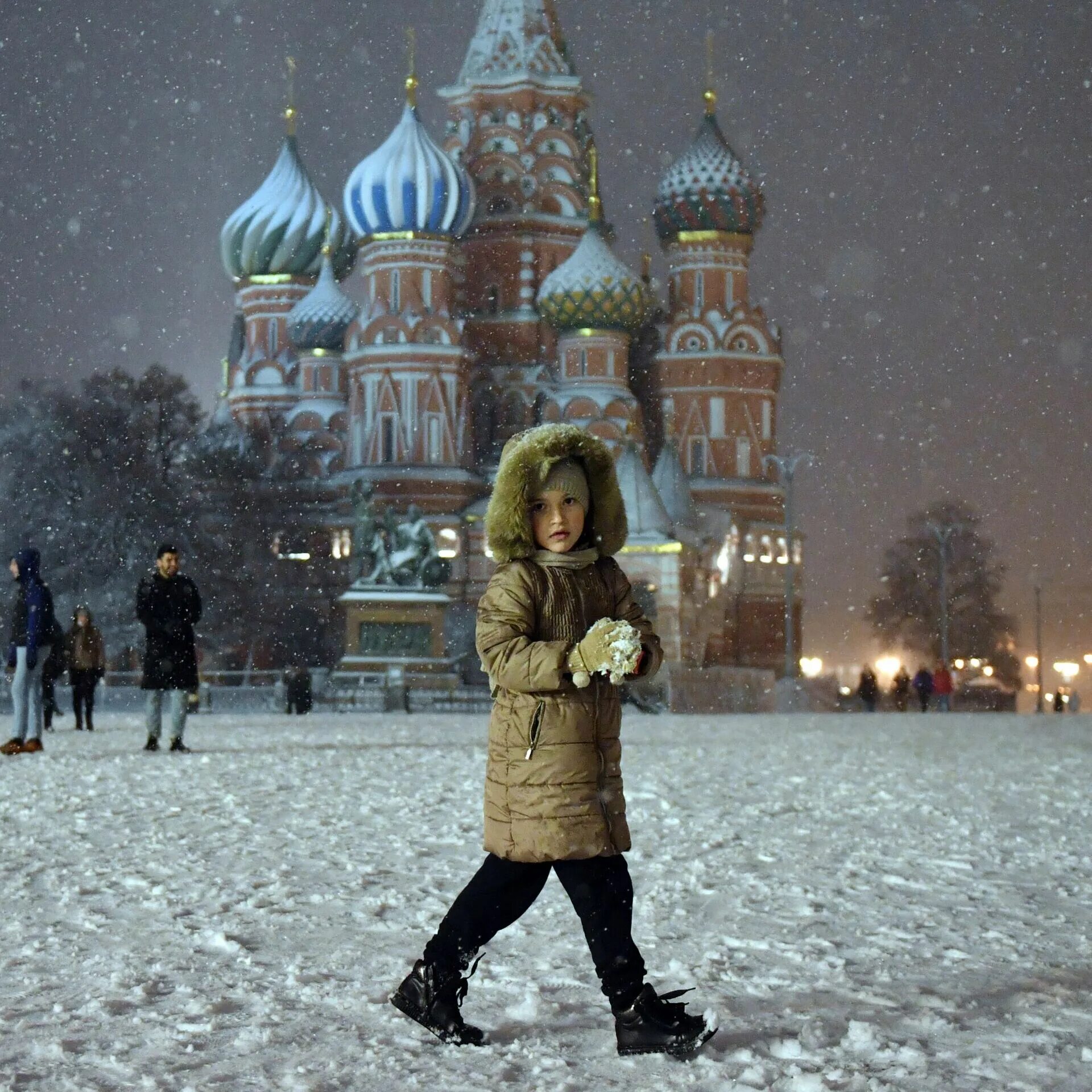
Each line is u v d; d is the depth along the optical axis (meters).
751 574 95.25
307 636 87.56
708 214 97.62
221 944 6.43
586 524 5.15
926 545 103.88
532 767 4.77
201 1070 4.48
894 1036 4.88
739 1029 4.99
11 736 23.31
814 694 63.16
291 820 10.84
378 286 91.19
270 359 101.62
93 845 9.53
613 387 93.81
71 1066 4.54
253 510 80.94
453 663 57.06
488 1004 5.41
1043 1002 5.38
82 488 71.56
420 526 57.97
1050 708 101.25
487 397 95.12
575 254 94.12
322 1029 4.98
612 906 4.77
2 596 69.19
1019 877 8.43
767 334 97.44
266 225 102.00
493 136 98.88
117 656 74.38
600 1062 4.62
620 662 4.64
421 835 10.02
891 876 8.37
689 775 15.43
